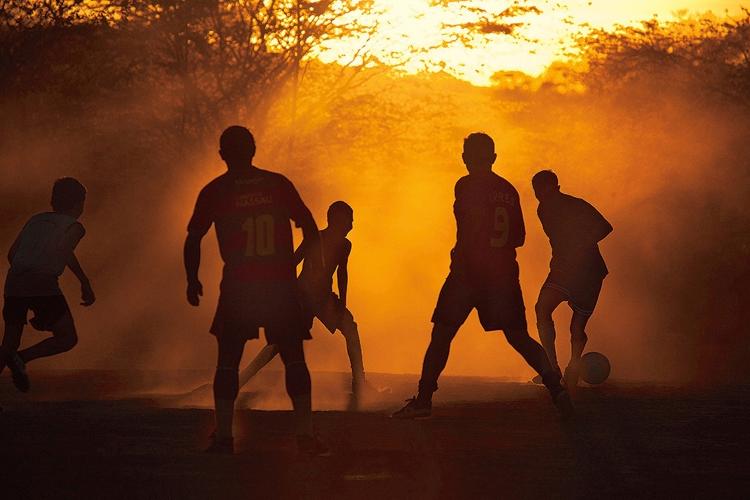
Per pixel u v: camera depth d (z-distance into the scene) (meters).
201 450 22.19
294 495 17.86
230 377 21.83
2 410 28.31
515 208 27.23
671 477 19.97
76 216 30.09
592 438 24.59
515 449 22.81
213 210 21.70
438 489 18.48
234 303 21.56
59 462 20.67
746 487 19.09
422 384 27.47
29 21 102.19
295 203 21.84
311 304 32.84
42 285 29.19
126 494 17.75
